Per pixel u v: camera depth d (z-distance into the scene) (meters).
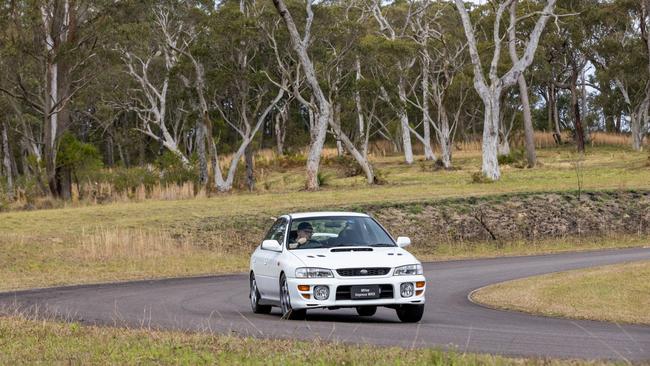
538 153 132.62
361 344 18.20
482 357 15.53
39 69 93.75
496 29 88.00
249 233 57.88
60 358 17.08
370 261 22.45
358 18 122.31
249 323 23.03
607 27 131.00
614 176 83.81
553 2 86.56
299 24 93.31
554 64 136.62
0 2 84.25
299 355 16.11
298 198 72.25
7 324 22.78
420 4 129.12
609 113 158.75
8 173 126.44
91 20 88.62
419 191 74.88
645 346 18.20
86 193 88.69
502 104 134.25
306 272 22.34
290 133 154.50
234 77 92.50
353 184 89.75
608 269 36.75
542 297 30.06
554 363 14.91
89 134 155.12
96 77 96.75
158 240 52.75
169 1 101.50
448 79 117.19
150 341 18.91
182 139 159.88
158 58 125.75
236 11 89.69
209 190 91.38
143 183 91.56
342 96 100.69
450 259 52.03
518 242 58.53
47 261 47.28
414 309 22.83
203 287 37.38
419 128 164.75
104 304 30.50
